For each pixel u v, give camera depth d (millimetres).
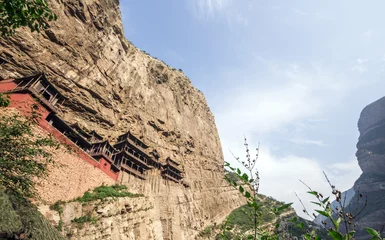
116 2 51062
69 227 19906
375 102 175875
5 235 4543
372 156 133000
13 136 7137
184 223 48188
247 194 3775
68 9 37438
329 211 2555
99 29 44125
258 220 3691
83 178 25922
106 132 40938
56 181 21203
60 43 34781
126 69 51562
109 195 27250
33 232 5328
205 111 101312
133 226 28547
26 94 19406
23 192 6918
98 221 22766
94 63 41188
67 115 35000
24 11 6277
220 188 79312
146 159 46406
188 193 58406
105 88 42500
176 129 66438
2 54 28344
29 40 30516
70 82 35188
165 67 73312
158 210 42562
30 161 7289
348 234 2330
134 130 48406
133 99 51312
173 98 73688
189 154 71500
